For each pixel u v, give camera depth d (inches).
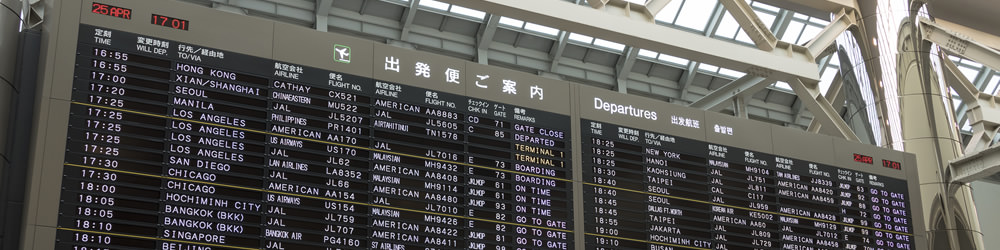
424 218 332.8
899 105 520.4
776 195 402.9
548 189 357.7
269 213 310.5
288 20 632.4
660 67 745.0
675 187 382.0
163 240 294.2
